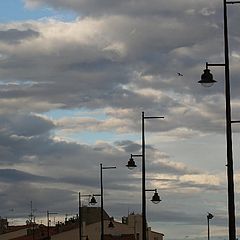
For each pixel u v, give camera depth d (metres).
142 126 49.78
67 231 129.38
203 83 32.19
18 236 158.62
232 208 30.44
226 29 31.55
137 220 134.75
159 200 50.56
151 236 135.62
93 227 130.88
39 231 149.50
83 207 140.00
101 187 69.88
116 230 133.00
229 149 30.69
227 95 31.02
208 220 91.50
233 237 30.28
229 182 30.56
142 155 49.47
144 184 49.09
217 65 32.06
